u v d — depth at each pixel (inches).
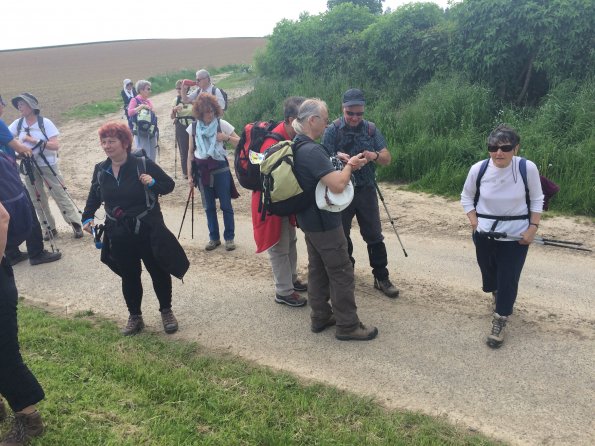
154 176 161.3
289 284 189.6
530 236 146.2
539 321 167.2
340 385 141.0
